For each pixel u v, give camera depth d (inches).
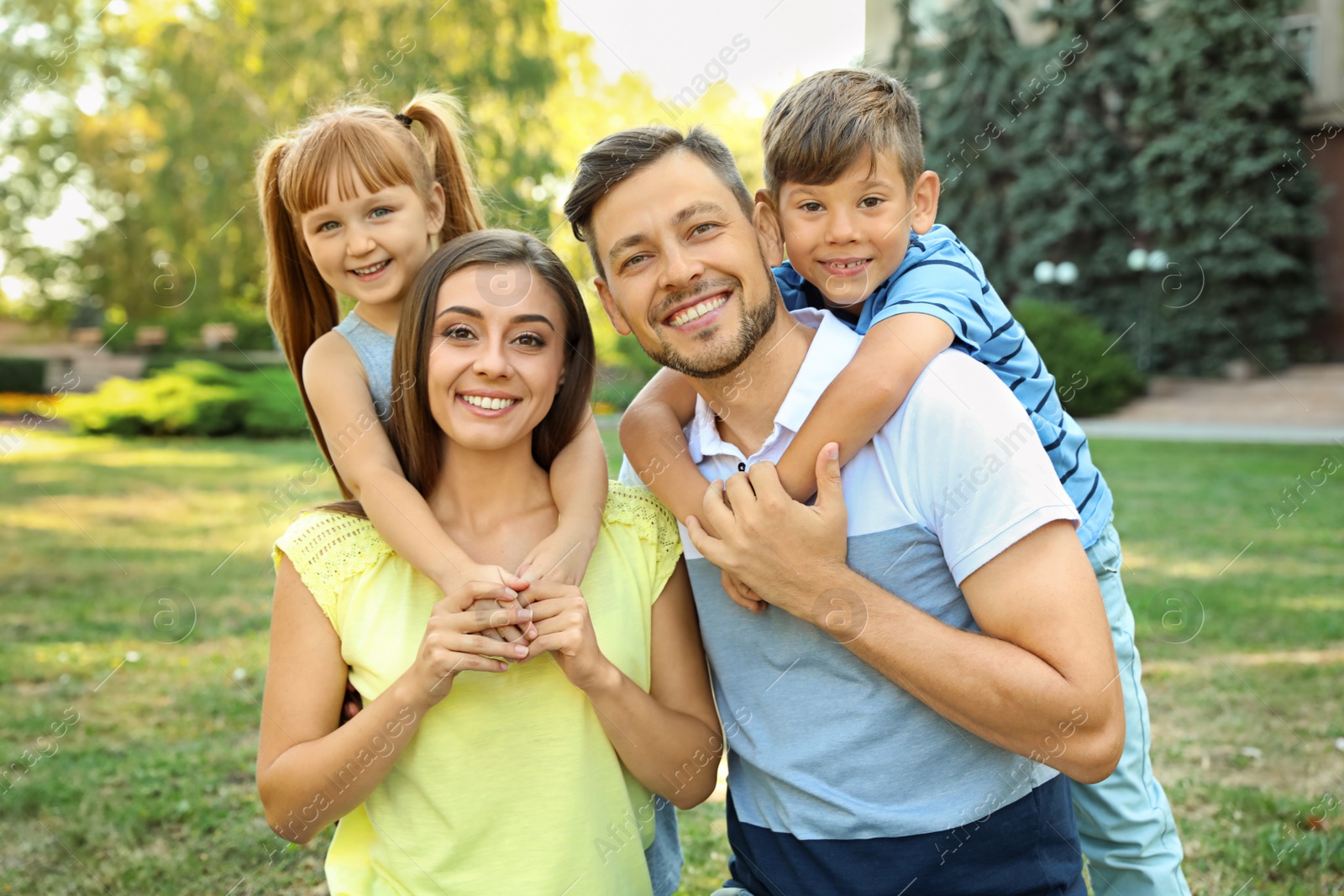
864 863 60.3
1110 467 334.0
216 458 379.2
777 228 67.3
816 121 77.9
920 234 85.3
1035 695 55.7
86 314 496.1
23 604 201.0
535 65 391.5
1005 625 57.7
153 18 447.8
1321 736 128.3
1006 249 567.8
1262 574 203.9
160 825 112.2
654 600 65.1
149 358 469.1
